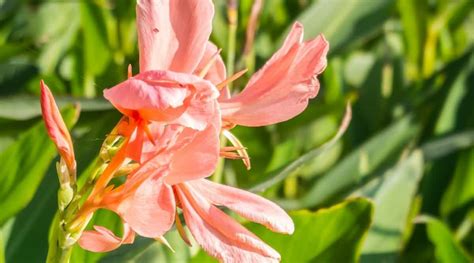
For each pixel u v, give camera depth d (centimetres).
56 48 176
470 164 156
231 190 92
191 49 91
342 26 158
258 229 118
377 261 128
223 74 96
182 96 87
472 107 161
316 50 93
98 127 119
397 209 130
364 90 174
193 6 91
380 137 150
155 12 90
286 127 160
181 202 92
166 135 90
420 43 183
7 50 146
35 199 121
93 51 160
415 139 148
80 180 116
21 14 188
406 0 180
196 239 91
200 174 89
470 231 160
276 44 167
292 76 93
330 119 171
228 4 129
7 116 131
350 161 145
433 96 164
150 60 91
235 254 90
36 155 119
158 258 118
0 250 108
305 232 118
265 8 178
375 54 191
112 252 113
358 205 117
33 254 118
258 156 154
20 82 152
